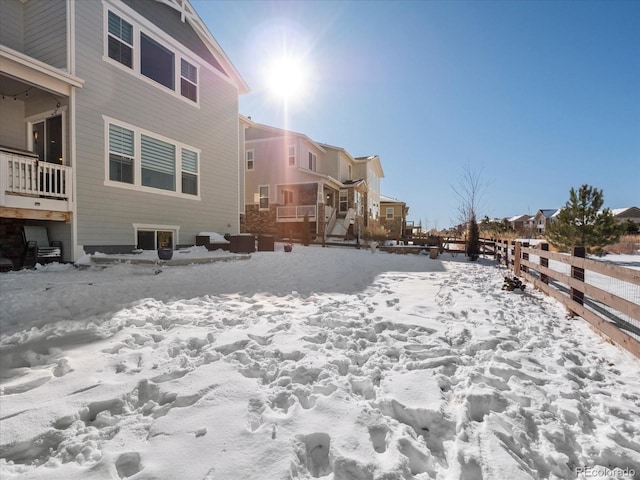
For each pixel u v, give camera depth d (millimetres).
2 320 3721
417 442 1799
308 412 2020
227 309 4340
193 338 3195
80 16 7648
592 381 2549
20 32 8086
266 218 21312
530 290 6043
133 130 8883
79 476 1544
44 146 8188
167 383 2340
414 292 5816
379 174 34781
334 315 4109
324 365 2639
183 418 1961
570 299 4363
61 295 4723
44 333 3324
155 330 3486
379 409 2090
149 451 1693
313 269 8312
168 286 5719
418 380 2443
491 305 4758
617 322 3980
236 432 1826
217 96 11852
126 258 7652
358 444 1737
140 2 9086
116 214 8461
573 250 4457
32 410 2010
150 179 9438
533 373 2588
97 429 1897
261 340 3203
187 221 10625
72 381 2367
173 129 10094
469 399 2170
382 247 16125
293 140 20781
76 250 7582
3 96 8016
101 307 4250
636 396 2314
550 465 1683
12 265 7004
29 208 6781
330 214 22016
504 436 1844
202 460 1628
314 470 1640
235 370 2551
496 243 12570
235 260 9141
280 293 5473
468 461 1654
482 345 3160
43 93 7738
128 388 2275
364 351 3008
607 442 1822
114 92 8391
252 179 21703
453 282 6980
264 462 1612
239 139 13875
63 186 7410
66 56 7445
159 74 9727
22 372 2514
